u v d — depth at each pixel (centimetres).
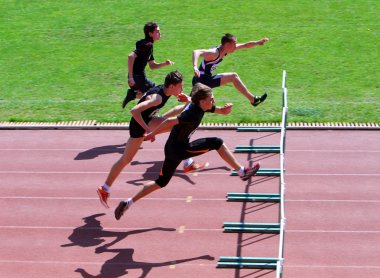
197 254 898
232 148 1210
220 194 1053
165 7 1939
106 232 959
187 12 1900
